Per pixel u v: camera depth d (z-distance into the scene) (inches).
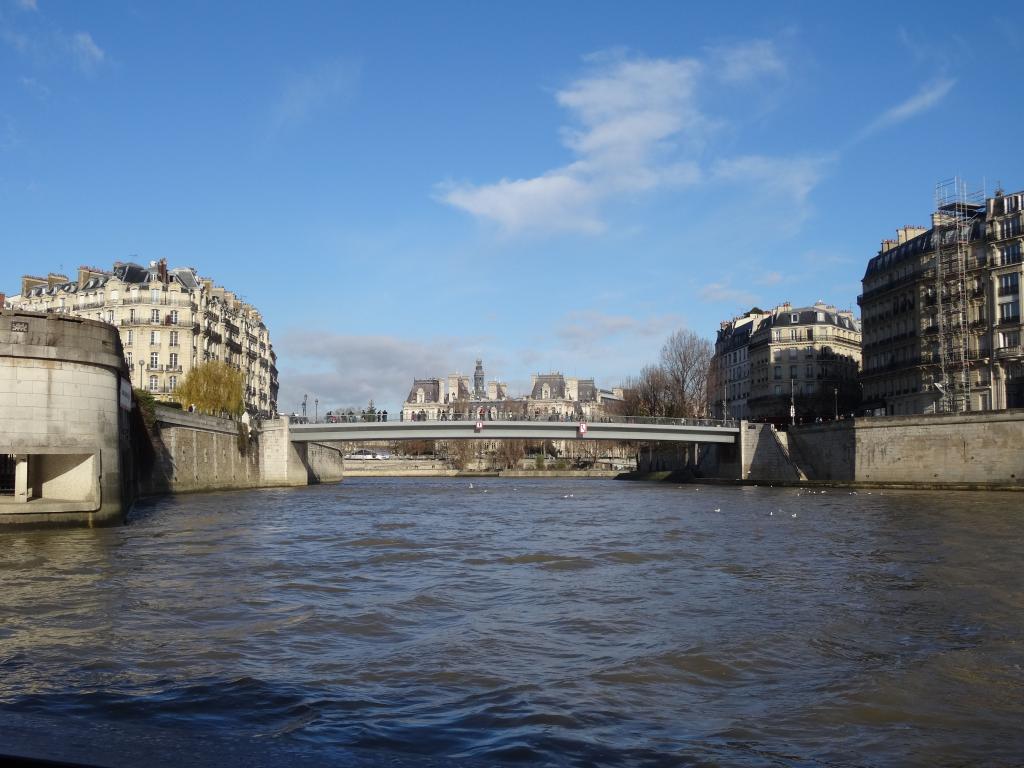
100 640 605.3
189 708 446.0
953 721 446.6
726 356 6323.8
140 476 2374.5
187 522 1643.7
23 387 1338.6
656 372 4832.7
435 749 387.2
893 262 4099.4
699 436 3902.6
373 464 7194.9
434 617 706.2
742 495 2891.2
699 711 459.8
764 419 5319.9
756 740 413.4
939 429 3009.4
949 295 3651.6
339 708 450.3
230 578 903.1
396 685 501.4
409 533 1467.8
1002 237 3442.4
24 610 711.1
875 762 386.3
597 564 1051.9
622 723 436.5
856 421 3314.5
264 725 418.3
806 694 493.0
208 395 3597.4
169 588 830.5
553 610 738.8
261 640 612.1
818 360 5216.5
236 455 3356.3
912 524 1608.0
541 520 1788.9
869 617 706.8
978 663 561.0
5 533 1326.3
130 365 4409.5
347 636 629.9
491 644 606.5
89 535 1326.3
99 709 440.8
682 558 1109.1
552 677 522.0
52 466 1453.0
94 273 4877.0
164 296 4493.1
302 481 3878.0
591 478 6215.6
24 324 1339.8
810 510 2042.3
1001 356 3390.7
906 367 3880.4
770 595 816.3
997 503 2233.0
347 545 1254.9
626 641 620.1
